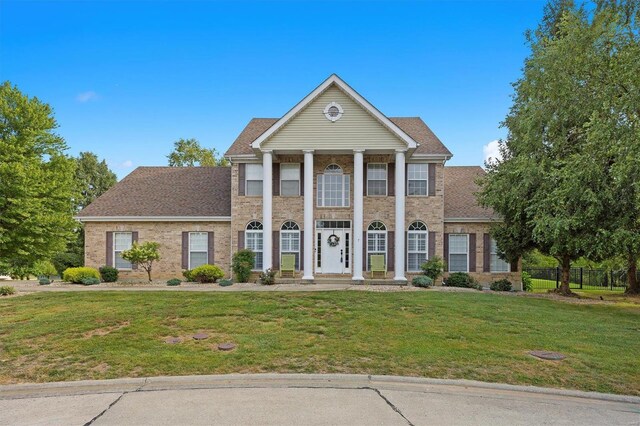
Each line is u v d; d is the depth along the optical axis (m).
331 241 22.44
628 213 14.38
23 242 19.02
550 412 6.15
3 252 19.34
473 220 22.97
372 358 8.41
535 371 7.84
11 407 6.22
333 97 21.30
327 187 22.66
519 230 19.19
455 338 9.87
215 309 12.42
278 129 21.27
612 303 16.94
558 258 20.39
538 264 38.22
